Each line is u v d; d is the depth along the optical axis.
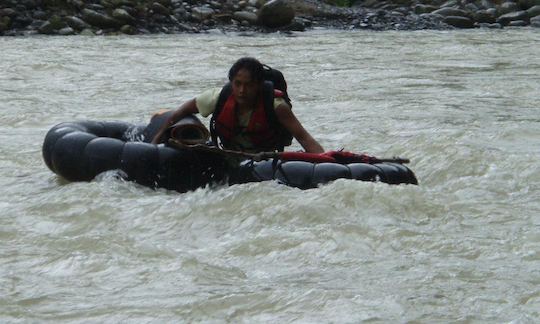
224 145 16.08
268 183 14.77
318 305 10.57
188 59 39.94
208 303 10.63
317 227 13.18
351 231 13.01
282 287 11.12
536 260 12.15
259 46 46.94
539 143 20.27
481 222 13.95
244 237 13.09
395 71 36.06
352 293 10.84
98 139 16.09
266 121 15.70
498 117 24.23
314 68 37.06
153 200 14.91
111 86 31.23
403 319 10.25
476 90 30.19
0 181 16.89
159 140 16.38
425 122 23.20
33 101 27.34
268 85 15.66
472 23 62.66
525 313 10.41
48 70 35.38
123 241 12.68
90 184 15.54
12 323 10.19
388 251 12.59
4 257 12.27
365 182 14.56
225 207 14.18
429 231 13.39
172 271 11.70
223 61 39.62
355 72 35.59
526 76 34.56
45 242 12.84
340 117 24.28
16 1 53.78
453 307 10.56
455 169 17.17
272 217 13.80
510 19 64.19
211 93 16.09
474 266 11.93
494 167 17.16
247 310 10.49
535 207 14.81
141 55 41.41
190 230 13.61
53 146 16.25
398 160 15.80
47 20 53.59
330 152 15.42
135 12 55.34
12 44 45.84
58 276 11.60
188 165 15.67
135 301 10.77
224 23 57.59
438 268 11.85
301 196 14.33
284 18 57.75
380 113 24.95
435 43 49.38
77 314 10.45
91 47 44.94
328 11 61.75
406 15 63.72
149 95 29.22
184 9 57.69
